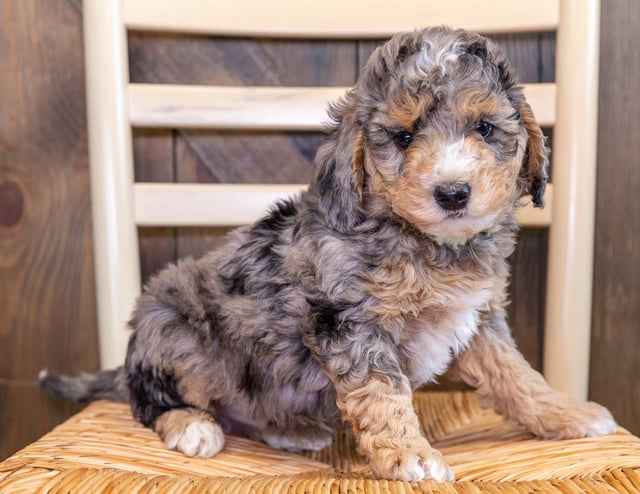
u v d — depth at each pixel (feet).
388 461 1.88
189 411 2.25
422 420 2.43
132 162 2.65
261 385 2.21
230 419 2.39
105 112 2.58
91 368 2.89
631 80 2.72
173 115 2.63
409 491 1.71
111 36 2.57
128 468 1.90
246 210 2.67
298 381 2.15
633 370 2.82
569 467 1.86
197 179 2.86
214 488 1.74
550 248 2.61
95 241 2.62
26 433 2.91
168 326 2.29
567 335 2.58
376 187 2.04
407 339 2.10
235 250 2.28
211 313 2.24
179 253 2.87
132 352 2.33
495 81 2.03
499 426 2.33
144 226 2.79
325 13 2.62
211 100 2.64
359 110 2.07
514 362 2.23
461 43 2.03
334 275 2.02
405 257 2.02
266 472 2.01
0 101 2.80
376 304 2.01
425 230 1.97
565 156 2.56
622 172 2.76
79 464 1.87
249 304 2.17
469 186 1.91
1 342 2.88
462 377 2.30
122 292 2.61
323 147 2.16
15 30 2.78
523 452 2.01
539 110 2.59
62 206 2.84
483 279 2.09
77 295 2.87
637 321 2.80
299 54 2.82
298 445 2.34
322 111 2.66
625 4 2.70
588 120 2.55
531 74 2.78
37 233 2.85
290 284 2.11
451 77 1.98
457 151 1.94
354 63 2.82
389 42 2.11
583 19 2.54
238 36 2.78
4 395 2.89
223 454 2.13
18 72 2.79
